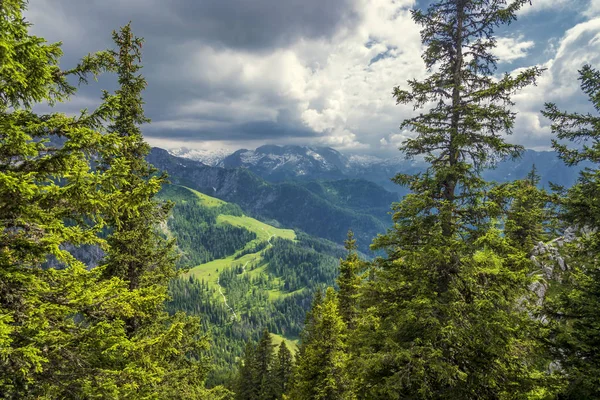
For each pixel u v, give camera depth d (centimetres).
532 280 1113
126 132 1423
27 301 653
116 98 705
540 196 1219
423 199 1257
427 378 1184
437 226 1255
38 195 627
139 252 1470
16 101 651
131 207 755
